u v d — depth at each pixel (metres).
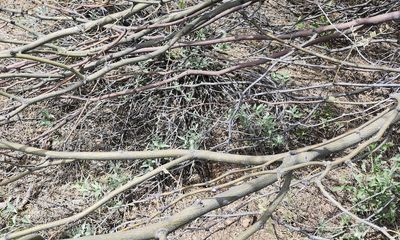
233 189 1.62
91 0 2.79
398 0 2.85
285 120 2.83
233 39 2.42
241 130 2.80
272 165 2.58
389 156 2.76
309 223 2.63
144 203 2.67
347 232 2.55
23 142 2.81
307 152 1.71
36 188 2.72
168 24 2.17
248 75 2.81
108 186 2.63
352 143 1.82
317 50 3.05
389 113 1.89
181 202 2.68
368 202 2.51
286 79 2.85
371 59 3.08
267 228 2.62
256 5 3.07
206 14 2.14
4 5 3.13
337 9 3.04
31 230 1.40
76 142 2.79
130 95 2.79
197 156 1.62
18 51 1.85
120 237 1.39
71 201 2.67
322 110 2.89
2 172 2.73
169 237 2.58
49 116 2.68
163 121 2.78
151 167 2.63
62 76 2.10
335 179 2.73
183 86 2.64
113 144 2.82
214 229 2.62
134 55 2.78
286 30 3.04
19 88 2.86
